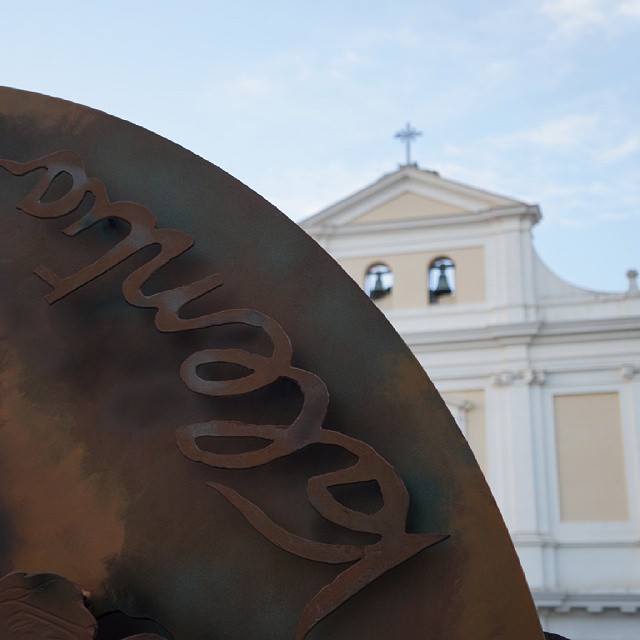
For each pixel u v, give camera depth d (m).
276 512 0.79
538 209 17.84
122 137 0.97
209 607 0.79
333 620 0.76
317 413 0.80
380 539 0.76
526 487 16.48
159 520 0.82
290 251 0.89
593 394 16.80
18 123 1.00
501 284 17.70
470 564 0.75
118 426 0.85
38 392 0.87
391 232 18.31
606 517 16.14
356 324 0.85
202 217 0.92
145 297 0.87
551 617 15.75
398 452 0.80
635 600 15.38
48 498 0.84
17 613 0.75
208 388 0.83
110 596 0.81
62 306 0.90
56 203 0.93
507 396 17.06
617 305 17.17
